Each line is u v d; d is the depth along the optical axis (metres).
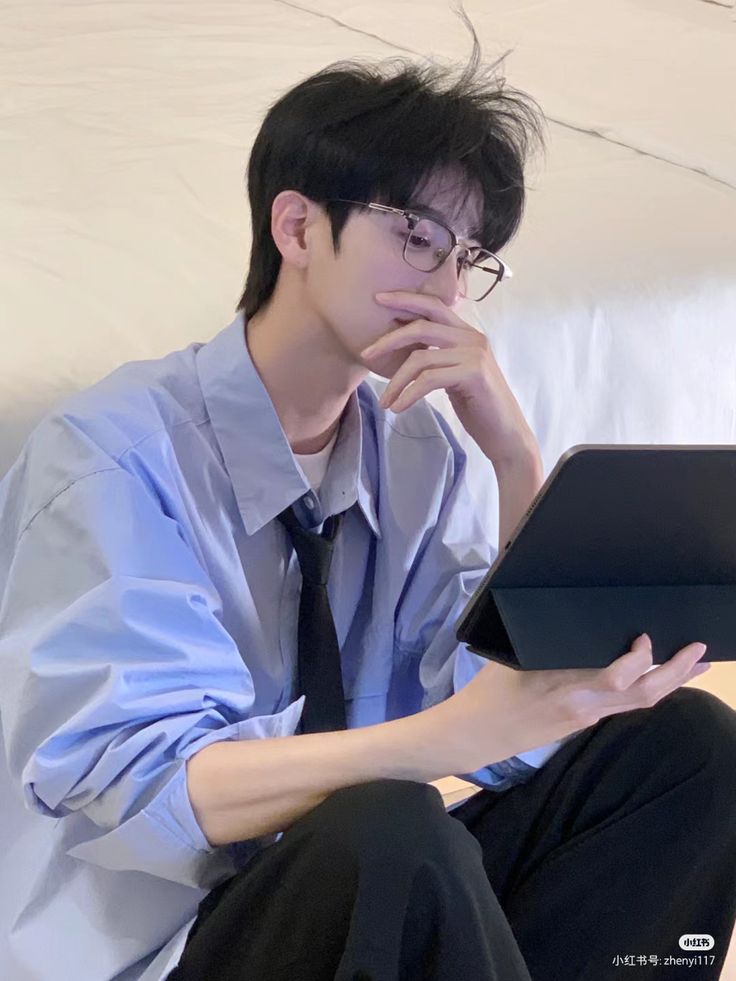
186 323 1.47
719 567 0.92
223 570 1.07
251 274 1.09
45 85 2.28
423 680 1.22
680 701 1.15
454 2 2.92
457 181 0.99
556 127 2.29
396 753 0.96
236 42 2.62
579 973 1.18
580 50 2.66
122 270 1.56
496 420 1.10
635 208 1.95
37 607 0.98
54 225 1.67
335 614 1.18
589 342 1.71
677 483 0.84
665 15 2.88
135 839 0.95
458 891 0.89
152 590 0.95
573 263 1.76
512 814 1.20
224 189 1.84
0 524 1.05
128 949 1.04
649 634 0.92
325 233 1.01
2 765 1.17
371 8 2.84
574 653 0.89
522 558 0.87
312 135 0.99
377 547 1.19
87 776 0.95
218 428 1.06
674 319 1.78
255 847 1.06
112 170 1.88
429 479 1.21
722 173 2.10
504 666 0.95
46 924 1.06
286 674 1.12
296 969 0.93
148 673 0.95
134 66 2.43
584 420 1.73
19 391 1.32
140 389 1.05
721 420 1.86
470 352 1.05
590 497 0.83
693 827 1.13
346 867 0.89
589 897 1.16
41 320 1.42
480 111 1.00
